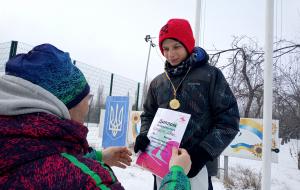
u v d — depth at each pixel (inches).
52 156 32.0
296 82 300.2
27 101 33.7
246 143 231.8
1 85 35.2
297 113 346.3
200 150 64.6
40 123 33.0
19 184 29.3
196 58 75.5
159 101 79.4
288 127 365.4
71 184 29.9
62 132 33.9
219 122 69.7
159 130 69.9
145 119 83.7
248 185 219.9
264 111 144.5
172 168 46.3
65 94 37.8
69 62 39.4
